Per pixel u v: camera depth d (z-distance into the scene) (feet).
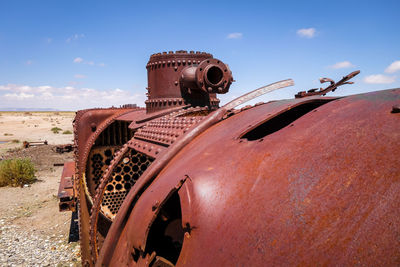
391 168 3.10
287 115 7.16
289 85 7.45
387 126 3.62
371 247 2.69
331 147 3.76
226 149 5.26
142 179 6.81
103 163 18.35
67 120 214.48
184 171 5.28
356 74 7.18
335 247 2.86
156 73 14.58
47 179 43.60
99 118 17.79
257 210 3.64
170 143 7.51
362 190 3.08
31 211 30.48
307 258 2.95
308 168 3.67
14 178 40.19
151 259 5.05
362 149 3.49
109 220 13.83
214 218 3.99
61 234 25.07
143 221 5.16
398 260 2.50
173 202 5.83
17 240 23.82
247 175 4.20
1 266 19.80
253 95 7.63
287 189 3.60
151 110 14.97
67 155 63.82
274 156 4.22
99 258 7.00
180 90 14.15
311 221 3.15
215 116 7.45
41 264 20.16
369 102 4.41
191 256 3.97
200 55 14.30
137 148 9.25
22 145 82.07
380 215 2.82
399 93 4.32
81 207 16.81
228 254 3.55
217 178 4.48
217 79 12.34
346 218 2.98
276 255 3.17
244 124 6.08
